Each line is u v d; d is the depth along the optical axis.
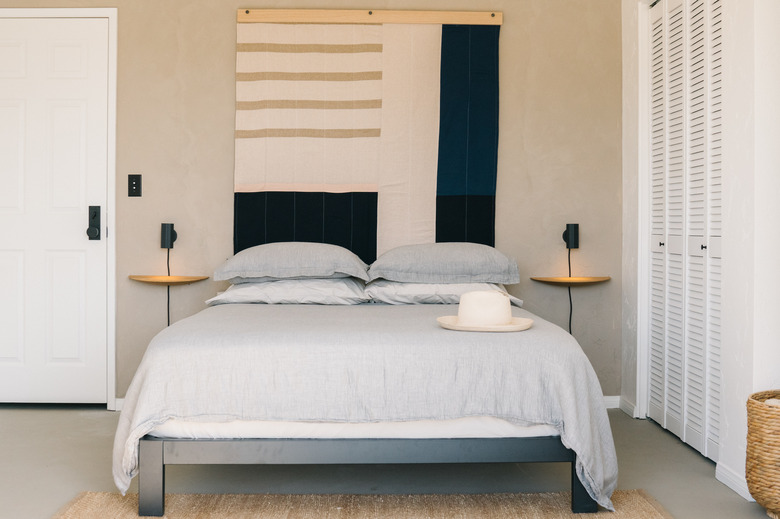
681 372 3.49
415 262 3.74
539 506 2.65
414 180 4.19
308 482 2.92
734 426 2.84
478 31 4.20
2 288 4.16
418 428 2.52
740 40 2.79
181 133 4.18
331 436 2.52
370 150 4.19
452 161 4.19
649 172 3.94
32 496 2.76
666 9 3.68
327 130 4.18
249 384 2.48
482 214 4.19
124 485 2.52
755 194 2.68
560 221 4.22
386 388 2.48
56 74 4.15
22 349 4.18
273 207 4.16
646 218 3.96
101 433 3.65
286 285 3.67
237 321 2.85
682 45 3.47
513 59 4.21
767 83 2.69
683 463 3.18
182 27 4.17
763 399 2.64
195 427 2.51
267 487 2.85
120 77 4.16
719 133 3.11
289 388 2.48
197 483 2.89
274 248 3.80
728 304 2.88
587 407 2.49
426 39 4.20
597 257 4.23
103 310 4.17
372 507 2.64
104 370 4.18
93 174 4.16
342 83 4.19
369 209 4.18
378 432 2.52
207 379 2.48
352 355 2.50
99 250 4.16
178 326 2.74
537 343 2.54
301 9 4.18
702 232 3.27
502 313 2.72
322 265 3.70
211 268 4.20
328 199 4.18
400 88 4.19
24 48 4.15
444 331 2.63
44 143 4.16
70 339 4.18
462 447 2.52
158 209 4.18
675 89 3.58
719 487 2.87
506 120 4.21
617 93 4.22
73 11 4.14
